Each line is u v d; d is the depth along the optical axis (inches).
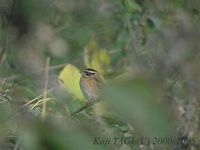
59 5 498.0
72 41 471.8
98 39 476.4
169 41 455.8
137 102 76.0
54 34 481.7
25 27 474.6
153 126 75.5
